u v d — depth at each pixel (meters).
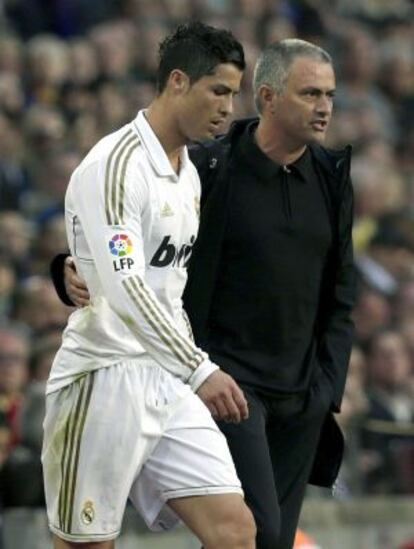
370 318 43.34
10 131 46.12
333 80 22.50
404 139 60.06
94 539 20.22
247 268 22.52
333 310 23.30
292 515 23.34
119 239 19.62
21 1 54.12
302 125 22.30
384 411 38.44
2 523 30.47
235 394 19.42
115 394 20.11
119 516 20.27
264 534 21.89
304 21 61.91
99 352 20.22
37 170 45.62
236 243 22.48
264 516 21.91
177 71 20.22
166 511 20.45
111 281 19.58
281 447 23.17
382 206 51.94
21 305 36.88
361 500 35.38
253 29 58.69
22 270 40.84
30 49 49.66
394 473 36.16
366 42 61.62
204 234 22.39
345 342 23.28
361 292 44.34
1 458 31.48
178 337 19.44
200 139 20.39
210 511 19.88
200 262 22.39
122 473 20.11
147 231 20.11
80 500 20.23
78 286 20.56
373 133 58.03
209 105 20.17
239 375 22.50
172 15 56.28
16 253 41.09
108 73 51.34
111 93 49.94
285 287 22.59
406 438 36.44
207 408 19.78
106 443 20.09
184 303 22.48
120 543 31.64
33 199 44.94
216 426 20.41
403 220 50.72
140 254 19.77
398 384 39.88
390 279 47.47
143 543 32.09
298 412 22.98
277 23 59.62
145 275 20.30
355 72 60.94
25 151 46.00
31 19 54.09
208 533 19.88
